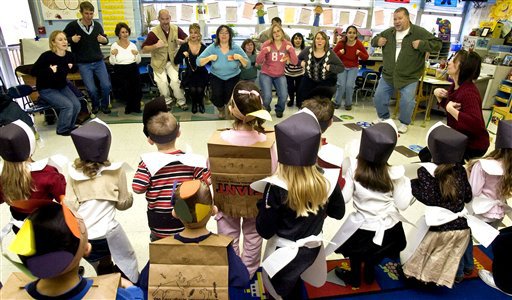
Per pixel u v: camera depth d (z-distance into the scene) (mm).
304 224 1320
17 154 1425
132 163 3209
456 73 2275
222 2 5918
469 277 1897
